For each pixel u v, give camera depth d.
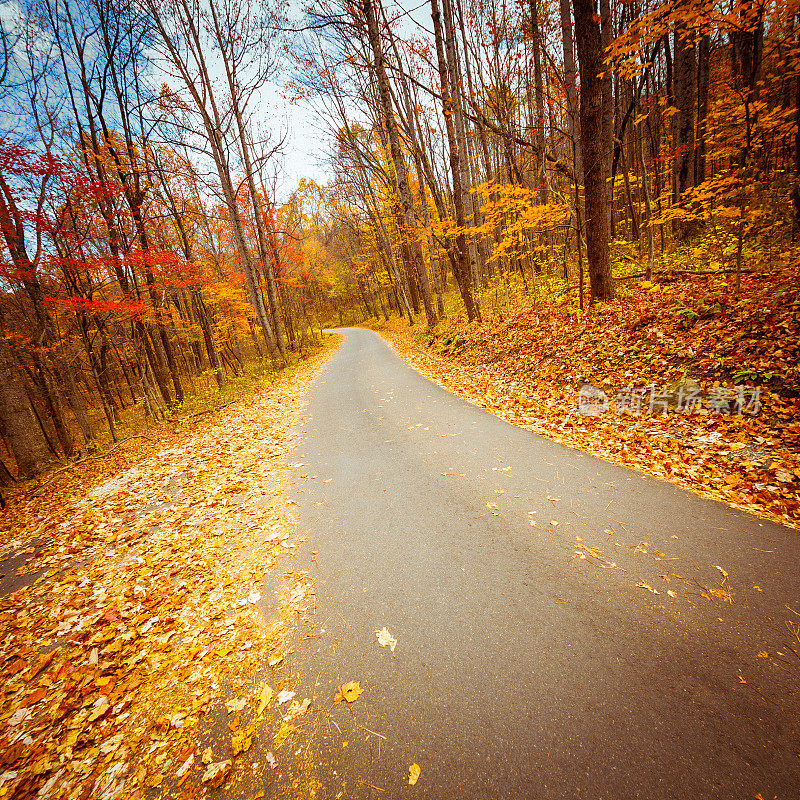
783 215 8.33
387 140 14.04
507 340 9.53
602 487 3.86
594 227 7.70
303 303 39.41
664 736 1.74
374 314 41.19
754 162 8.48
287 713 2.16
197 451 7.50
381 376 11.68
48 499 6.78
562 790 1.62
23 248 9.73
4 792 1.95
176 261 11.12
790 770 1.55
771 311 4.94
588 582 2.71
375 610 2.79
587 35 6.50
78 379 19.89
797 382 4.11
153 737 2.14
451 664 2.27
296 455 6.30
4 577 4.27
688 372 5.14
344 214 25.75
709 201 8.80
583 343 7.14
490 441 5.42
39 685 2.61
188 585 3.46
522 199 8.31
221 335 20.22
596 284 8.03
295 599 3.06
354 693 2.21
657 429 4.66
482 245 21.08
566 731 1.83
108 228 10.70
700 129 10.12
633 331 6.52
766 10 4.54
